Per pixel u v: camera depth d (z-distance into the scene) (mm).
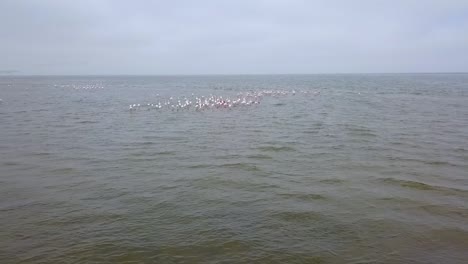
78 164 17719
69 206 12344
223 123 31250
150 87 106375
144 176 15836
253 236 10250
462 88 89312
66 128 28531
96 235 10234
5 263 8750
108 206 12367
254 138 24484
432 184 14820
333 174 16219
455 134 26125
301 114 37688
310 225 10992
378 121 32562
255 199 13148
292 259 9055
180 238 10094
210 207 12359
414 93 71812
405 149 21188
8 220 11180
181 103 48875
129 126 29578
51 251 9344
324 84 124375
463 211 12086
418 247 9680
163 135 25547
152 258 9055
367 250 9508
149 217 11484
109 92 79062
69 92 77812
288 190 14117
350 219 11422
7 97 61062
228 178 15594
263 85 118938
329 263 8891
